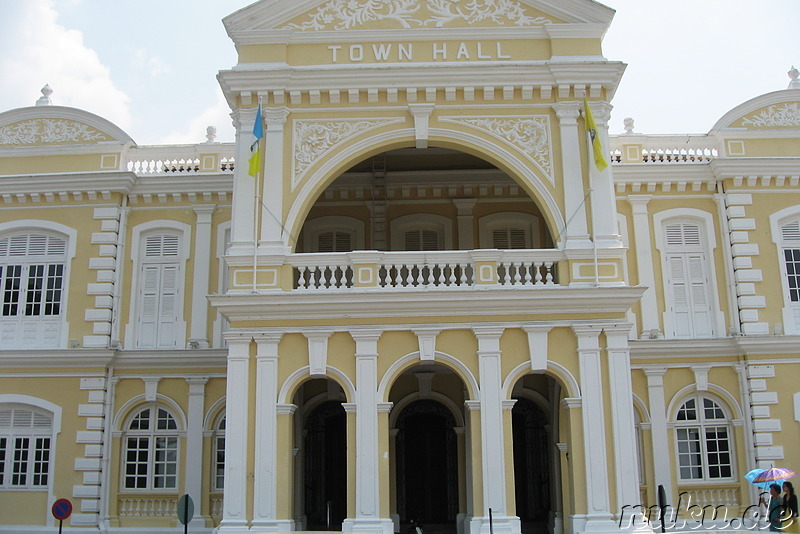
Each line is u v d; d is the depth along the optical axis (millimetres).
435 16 19609
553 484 22047
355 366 17453
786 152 22859
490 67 18891
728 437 21484
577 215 18297
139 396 21766
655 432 21188
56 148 23203
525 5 19641
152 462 21547
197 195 22906
